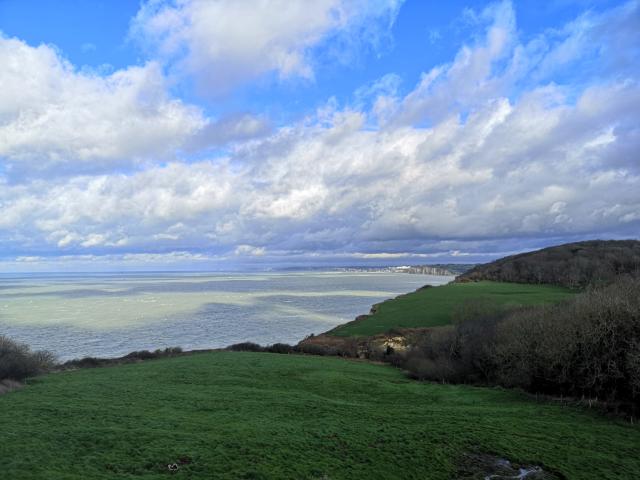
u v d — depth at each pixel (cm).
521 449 2175
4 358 4181
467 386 4034
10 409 2694
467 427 2478
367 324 7406
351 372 4616
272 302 18400
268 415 2680
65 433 2130
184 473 1739
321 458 1980
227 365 4734
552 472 1969
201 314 14188
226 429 2292
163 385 3653
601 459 2105
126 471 1731
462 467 1998
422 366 4734
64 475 1641
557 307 4456
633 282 4088
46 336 9919
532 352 3844
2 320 12850
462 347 4853
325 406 2959
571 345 3412
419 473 1917
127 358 5950
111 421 2408
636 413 2872
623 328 3231
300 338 9631
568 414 2892
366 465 1947
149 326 11569
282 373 4319
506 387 4012
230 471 1777
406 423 2572
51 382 3881
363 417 2703
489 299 7569
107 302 19212
